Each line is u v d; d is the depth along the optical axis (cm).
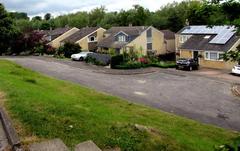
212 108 2089
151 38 5309
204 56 4200
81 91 2262
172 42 5650
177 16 7306
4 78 1922
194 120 1800
